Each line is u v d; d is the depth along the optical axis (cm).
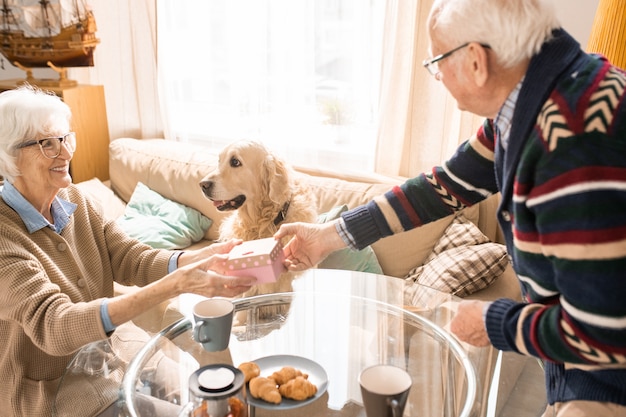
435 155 252
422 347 142
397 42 247
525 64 95
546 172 86
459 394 123
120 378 135
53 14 296
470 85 99
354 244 144
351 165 281
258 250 138
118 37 325
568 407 101
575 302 84
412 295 170
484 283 198
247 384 121
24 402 146
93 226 171
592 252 81
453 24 95
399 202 138
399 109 256
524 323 93
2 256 136
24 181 148
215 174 208
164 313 159
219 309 131
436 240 228
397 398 100
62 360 153
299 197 211
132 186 298
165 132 333
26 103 144
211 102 317
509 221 103
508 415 116
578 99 85
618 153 81
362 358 138
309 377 126
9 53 311
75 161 305
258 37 286
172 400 123
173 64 320
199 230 274
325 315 158
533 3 92
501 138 102
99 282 165
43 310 134
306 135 287
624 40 154
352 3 257
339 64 269
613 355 84
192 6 305
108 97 335
